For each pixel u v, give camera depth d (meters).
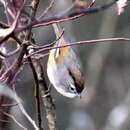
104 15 27.36
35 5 6.07
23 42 6.14
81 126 25.42
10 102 7.45
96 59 27.61
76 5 5.08
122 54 29.17
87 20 27.25
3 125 7.73
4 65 6.83
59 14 5.21
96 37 27.39
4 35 5.52
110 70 28.31
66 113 25.47
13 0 5.47
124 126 24.53
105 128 24.75
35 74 6.90
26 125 13.35
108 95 27.55
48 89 8.38
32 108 21.41
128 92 27.91
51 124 8.35
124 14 27.86
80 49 27.52
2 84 5.37
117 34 27.61
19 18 5.44
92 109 26.30
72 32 25.28
